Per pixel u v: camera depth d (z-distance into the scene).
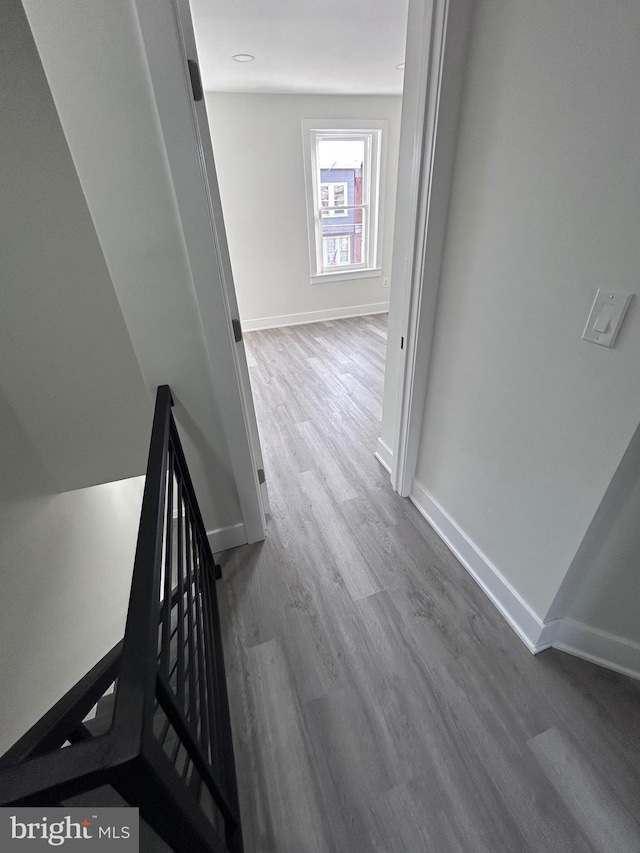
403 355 1.71
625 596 1.16
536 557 1.29
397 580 1.65
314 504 2.09
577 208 0.91
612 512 1.05
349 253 5.05
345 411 3.00
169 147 1.00
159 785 0.47
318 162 4.42
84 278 1.37
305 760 1.12
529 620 1.36
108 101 0.94
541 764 1.09
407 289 1.55
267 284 4.75
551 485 1.17
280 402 3.16
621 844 0.95
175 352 1.32
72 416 1.57
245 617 1.52
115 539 2.06
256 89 3.67
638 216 0.79
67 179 1.22
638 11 0.70
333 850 0.96
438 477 1.80
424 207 1.33
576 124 0.86
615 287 0.86
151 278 1.18
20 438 1.47
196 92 1.01
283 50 2.71
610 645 1.26
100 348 1.49
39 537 1.45
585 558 1.15
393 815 1.01
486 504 1.49
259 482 1.86
